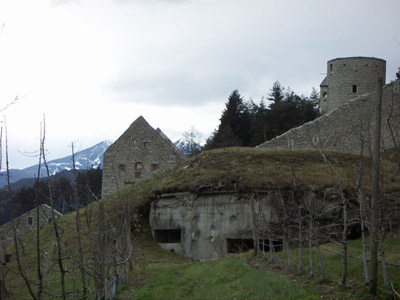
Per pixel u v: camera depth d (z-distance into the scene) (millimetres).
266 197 22766
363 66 46562
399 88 34250
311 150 28781
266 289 13398
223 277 16078
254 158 27234
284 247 19453
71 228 26531
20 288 17234
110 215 26422
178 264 21672
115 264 13883
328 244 19219
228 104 58000
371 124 34719
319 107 56500
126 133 43500
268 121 52125
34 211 30156
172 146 44656
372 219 11992
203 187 24797
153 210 26656
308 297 12234
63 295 11062
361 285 12820
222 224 23625
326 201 21250
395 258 14672
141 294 14930
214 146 53594
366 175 23859
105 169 43125
